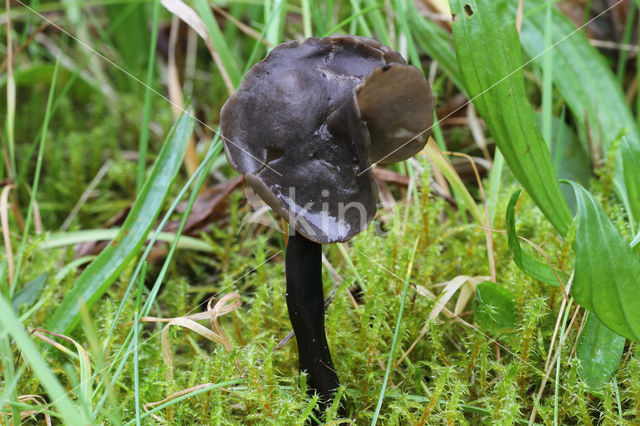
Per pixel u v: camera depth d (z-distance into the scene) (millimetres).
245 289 490
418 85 406
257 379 432
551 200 447
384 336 455
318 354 426
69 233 491
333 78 413
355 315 463
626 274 422
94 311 474
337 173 411
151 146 667
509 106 441
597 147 499
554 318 454
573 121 564
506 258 479
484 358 442
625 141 454
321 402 430
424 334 458
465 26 441
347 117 407
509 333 447
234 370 446
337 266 486
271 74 415
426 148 463
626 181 455
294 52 417
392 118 411
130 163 590
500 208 487
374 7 497
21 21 735
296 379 445
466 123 598
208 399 439
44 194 600
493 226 482
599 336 437
